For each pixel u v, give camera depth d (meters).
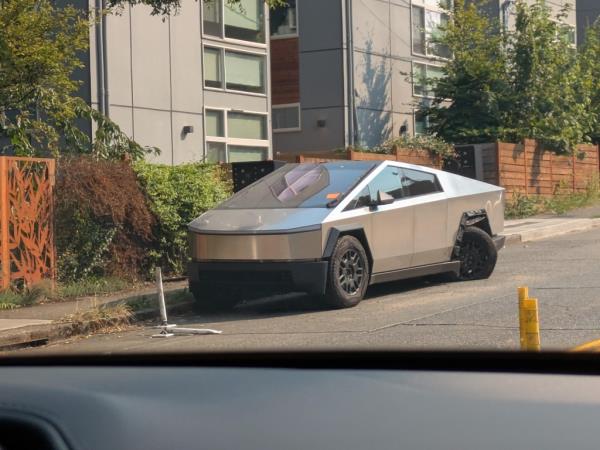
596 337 7.54
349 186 10.56
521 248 16.12
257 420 2.81
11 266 12.05
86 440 2.81
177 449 2.70
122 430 2.84
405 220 10.90
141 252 13.51
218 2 21.67
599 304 9.32
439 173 11.72
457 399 2.87
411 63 28.05
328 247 9.95
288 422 2.78
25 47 13.34
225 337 8.84
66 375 3.57
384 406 2.85
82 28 14.34
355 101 25.95
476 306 9.69
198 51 21.12
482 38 26.28
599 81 28.33
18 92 14.20
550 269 12.70
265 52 22.98
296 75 26.39
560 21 27.86
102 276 13.09
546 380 3.13
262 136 22.98
